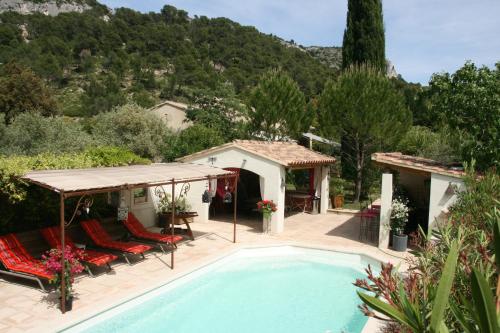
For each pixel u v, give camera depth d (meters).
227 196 14.90
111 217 15.42
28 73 47.03
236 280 11.87
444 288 2.22
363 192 25.62
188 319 9.23
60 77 93.81
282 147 19.58
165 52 115.19
